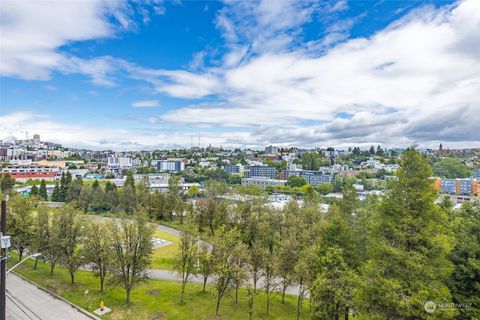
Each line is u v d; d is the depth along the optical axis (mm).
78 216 38250
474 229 22672
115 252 33094
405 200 20594
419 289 18469
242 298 35906
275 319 31578
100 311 29781
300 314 33188
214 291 33781
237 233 35875
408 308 17891
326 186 155000
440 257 19078
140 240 33469
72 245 36188
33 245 38344
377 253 21188
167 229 71938
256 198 68625
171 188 84500
